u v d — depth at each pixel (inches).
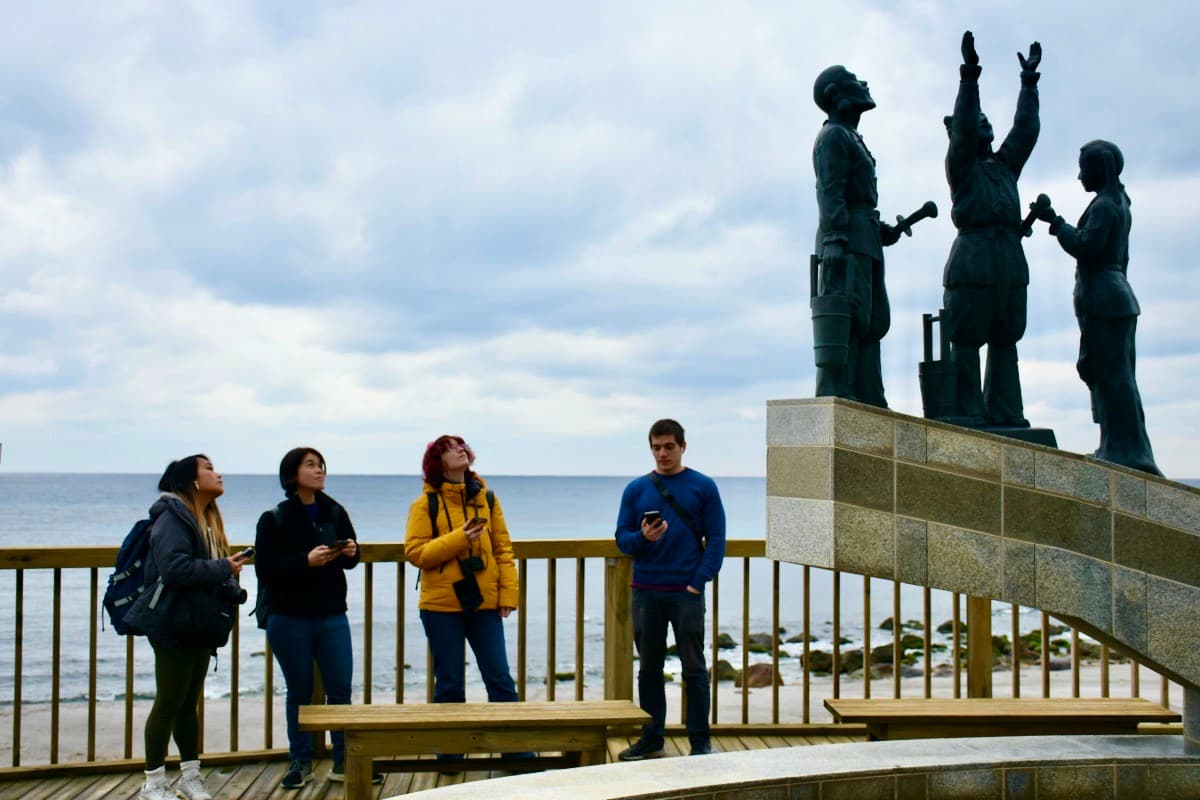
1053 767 181.2
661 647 214.5
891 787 174.7
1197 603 191.6
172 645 186.4
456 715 184.9
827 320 193.8
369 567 222.5
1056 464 188.7
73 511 2330.2
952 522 183.0
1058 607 186.7
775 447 191.0
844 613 919.0
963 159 207.5
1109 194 211.0
